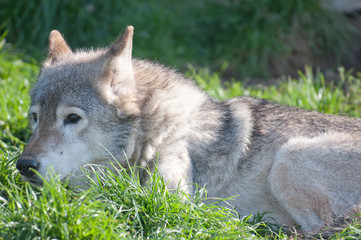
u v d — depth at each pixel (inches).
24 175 283.9
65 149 295.3
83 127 299.4
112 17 674.8
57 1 655.1
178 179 301.6
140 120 313.0
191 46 692.1
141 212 276.1
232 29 713.0
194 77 555.8
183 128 316.8
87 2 674.2
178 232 257.9
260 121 337.7
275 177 310.0
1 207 265.4
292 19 724.0
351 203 296.5
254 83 646.5
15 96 456.4
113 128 306.8
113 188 287.3
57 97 299.3
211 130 324.5
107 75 305.1
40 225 240.5
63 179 296.4
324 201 300.2
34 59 595.2
